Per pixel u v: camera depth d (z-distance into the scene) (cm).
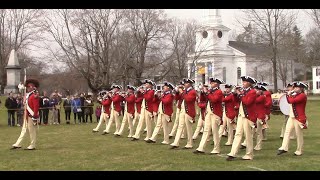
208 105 1237
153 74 5016
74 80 5734
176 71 5269
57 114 2489
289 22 5875
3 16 5553
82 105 2544
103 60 4388
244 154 1239
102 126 2247
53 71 5859
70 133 1894
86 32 4347
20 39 5409
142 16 4859
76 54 4369
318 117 2889
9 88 4175
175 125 1719
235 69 7456
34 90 1366
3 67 5250
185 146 1379
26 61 5950
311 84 7038
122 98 1792
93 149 1358
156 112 1576
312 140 1553
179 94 1630
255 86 1282
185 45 5519
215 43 7175
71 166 1051
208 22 7238
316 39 5591
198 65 6162
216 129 1234
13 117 2384
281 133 1722
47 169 1014
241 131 1127
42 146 1445
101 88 4378
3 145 1490
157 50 4962
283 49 5644
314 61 5662
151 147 1401
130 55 4584
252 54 7331
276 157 1170
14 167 1044
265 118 1409
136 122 1950
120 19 4722
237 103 1416
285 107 1622
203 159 1140
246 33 5103
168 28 5572
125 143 1515
